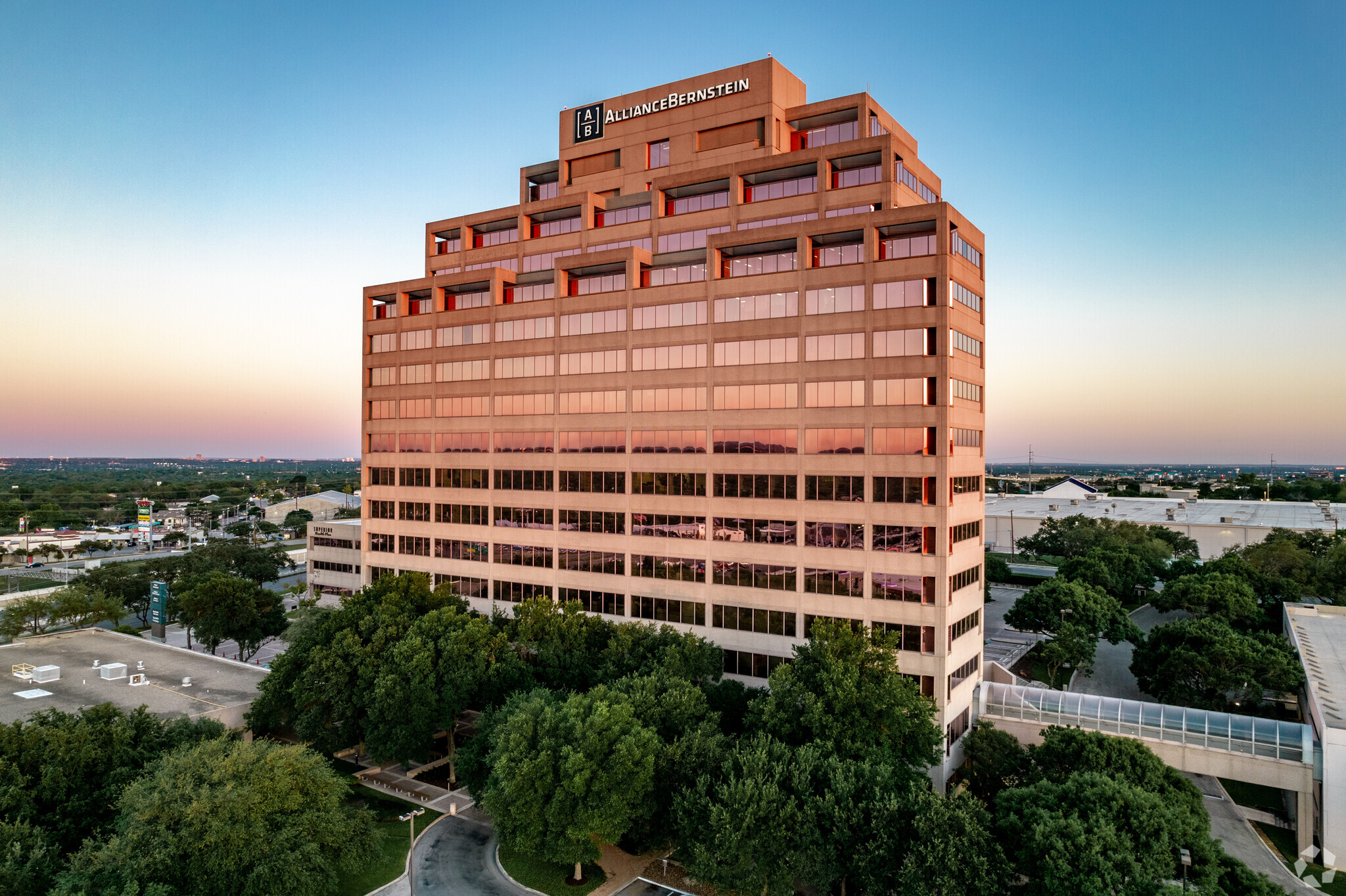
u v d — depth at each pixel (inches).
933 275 2293.3
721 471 2645.2
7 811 1572.3
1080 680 3292.3
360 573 4707.2
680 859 1811.0
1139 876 1317.7
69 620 4293.8
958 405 2393.0
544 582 3085.6
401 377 3602.4
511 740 1806.1
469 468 3331.7
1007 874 1418.6
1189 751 2102.6
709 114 2950.3
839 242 2506.2
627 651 2287.2
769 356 2561.5
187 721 2020.2
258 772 1636.3
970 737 2132.1
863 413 2384.4
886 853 1483.8
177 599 3912.4
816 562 2454.5
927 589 2277.3
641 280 2923.2
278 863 1526.8
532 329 3144.7
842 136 2819.9
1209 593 3339.1
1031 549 6250.0
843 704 1834.4
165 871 1456.7
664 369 2783.0
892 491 2332.7
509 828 1813.5
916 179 2770.7
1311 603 3998.5
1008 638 3838.6
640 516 2827.3
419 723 2247.8
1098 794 1481.3
